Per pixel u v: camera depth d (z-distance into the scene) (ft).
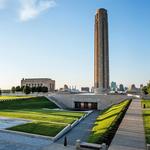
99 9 444.55
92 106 335.47
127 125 122.21
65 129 147.54
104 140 92.58
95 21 452.76
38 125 160.35
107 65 440.86
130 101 255.91
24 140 123.44
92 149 83.15
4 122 172.96
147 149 77.61
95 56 448.24
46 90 498.28
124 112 167.84
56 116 211.00
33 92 463.83
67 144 116.57
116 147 83.51
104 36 439.63
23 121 177.78
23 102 305.32
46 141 122.11
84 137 134.31
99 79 433.07
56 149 105.81
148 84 383.86
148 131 108.78
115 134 102.78
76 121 181.88
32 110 258.78
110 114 199.72
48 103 329.52
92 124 181.47
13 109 260.83
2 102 279.28
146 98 298.76
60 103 350.02
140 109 186.60
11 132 140.56
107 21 451.12
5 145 113.29
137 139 94.63
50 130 145.48
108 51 446.19
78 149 85.66
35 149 106.52
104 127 139.33
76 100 343.46
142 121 133.80
